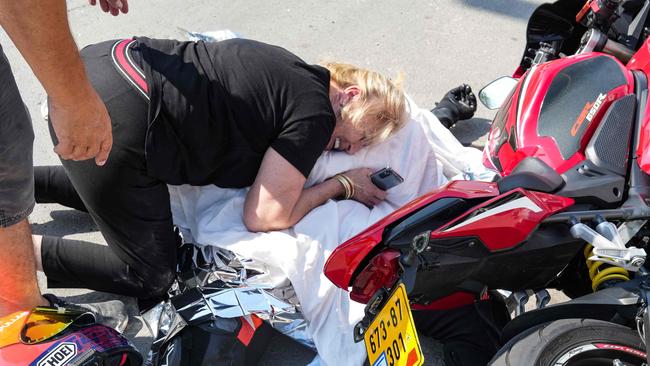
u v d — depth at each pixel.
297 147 2.54
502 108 2.75
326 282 2.61
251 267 2.63
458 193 2.12
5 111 2.15
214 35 3.35
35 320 2.33
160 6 4.70
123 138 2.42
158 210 2.56
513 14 4.82
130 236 2.56
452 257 2.07
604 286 2.27
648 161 2.27
